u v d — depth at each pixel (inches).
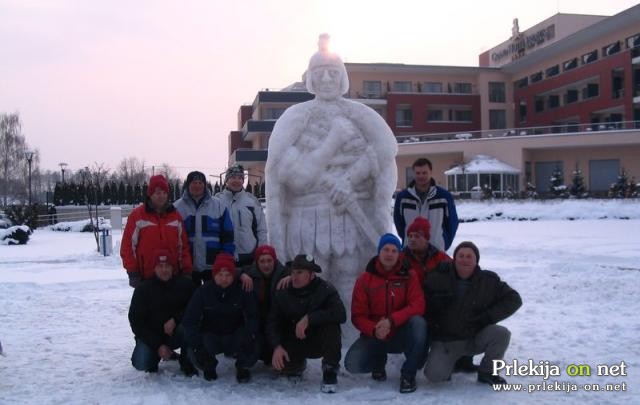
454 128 2187.5
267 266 228.8
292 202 267.6
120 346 285.0
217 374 230.5
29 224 1569.9
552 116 2036.2
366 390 206.5
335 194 258.8
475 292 212.5
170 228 236.1
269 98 2017.7
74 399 199.9
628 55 1726.1
